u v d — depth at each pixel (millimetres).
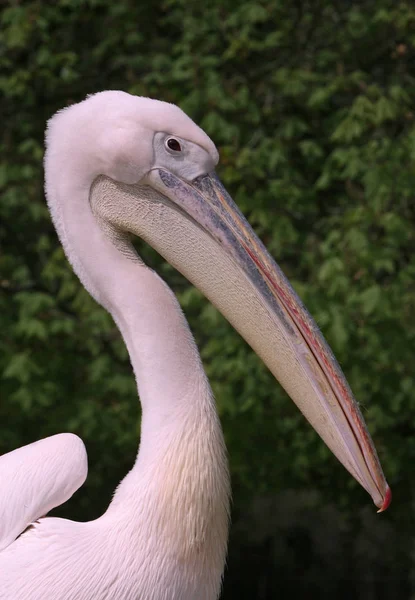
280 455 10602
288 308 4395
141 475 4191
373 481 4293
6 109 11234
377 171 10109
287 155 10664
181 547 4145
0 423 10773
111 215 4461
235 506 11977
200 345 10867
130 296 4324
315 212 10734
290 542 14438
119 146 4367
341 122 10406
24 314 10203
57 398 10516
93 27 11406
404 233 10141
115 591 4082
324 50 10898
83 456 4355
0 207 10781
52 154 4488
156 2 11180
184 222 4465
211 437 4234
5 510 4230
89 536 4164
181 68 10625
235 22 10570
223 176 10273
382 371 10266
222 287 4449
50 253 11352
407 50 10938
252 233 4473
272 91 10961
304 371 4359
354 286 10086
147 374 4254
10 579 4094
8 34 10625
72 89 11305
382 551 14008
